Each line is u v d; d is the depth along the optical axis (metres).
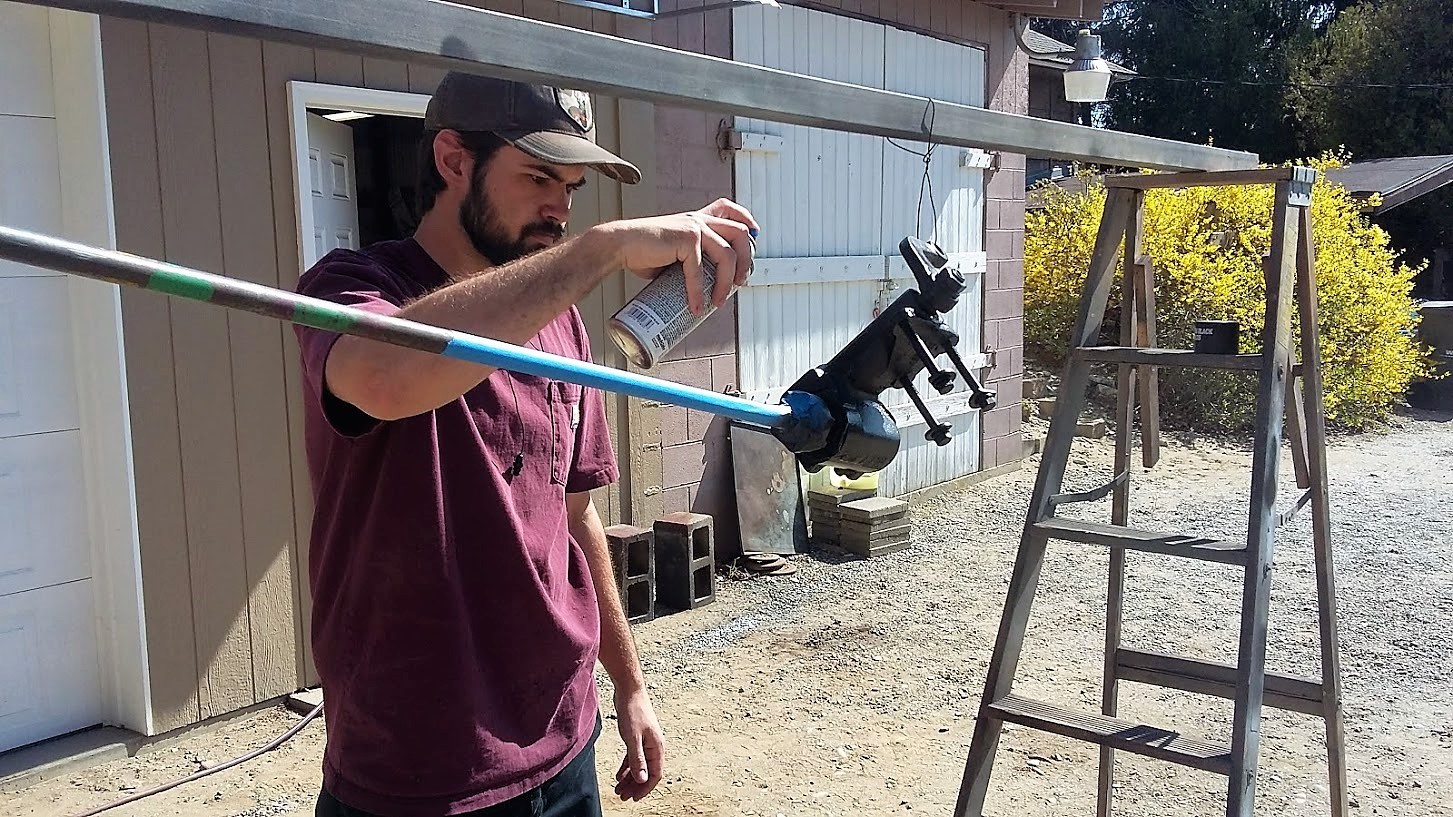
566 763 1.89
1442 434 10.96
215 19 1.06
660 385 1.38
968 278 8.19
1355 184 14.67
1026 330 11.89
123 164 3.65
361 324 1.06
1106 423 10.23
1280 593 5.94
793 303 6.71
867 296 7.31
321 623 1.79
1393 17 21.48
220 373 3.97
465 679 1.74
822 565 6.39
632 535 5.32
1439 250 19.09
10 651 3.70
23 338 3.65
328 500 1.75
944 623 5.44
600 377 1.29
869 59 6.99
